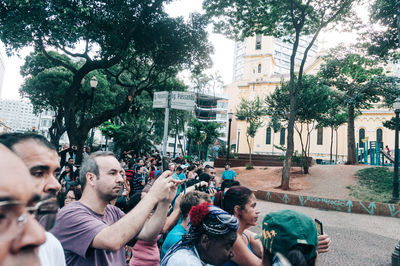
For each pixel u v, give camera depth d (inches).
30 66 988.6
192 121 1756.9
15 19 440.5
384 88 886.4
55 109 1154.0
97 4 505.7
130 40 626.8
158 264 109.0
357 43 793.6
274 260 51.7
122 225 54.3
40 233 20.9
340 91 1031.6
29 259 20.1
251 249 91.4
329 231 310.2
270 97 914.7
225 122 3061.0
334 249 240.7
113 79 1149.7
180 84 967.6
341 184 668.1
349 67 918.4
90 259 58.3
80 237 56.4
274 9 627.2
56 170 51.1
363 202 443.8
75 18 478.6
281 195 519.2
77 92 619.8
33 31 472.1
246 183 804.6
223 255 54.7
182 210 99.7
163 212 66.1
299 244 49.6
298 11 646.5
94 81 514.3
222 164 1184.2
